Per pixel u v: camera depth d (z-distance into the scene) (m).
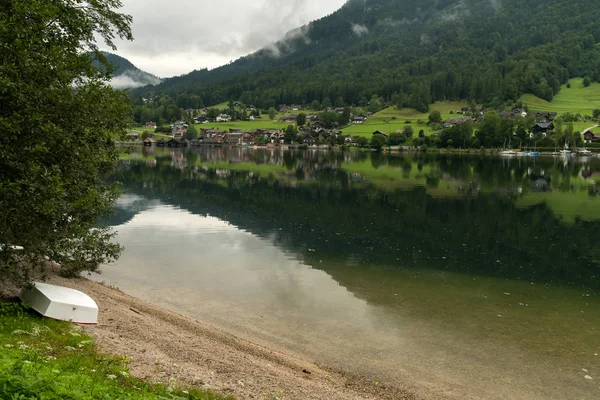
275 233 37.50
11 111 14.01
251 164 110.19
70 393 7.37
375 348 17.31
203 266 27.75
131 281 24.39
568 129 168.62
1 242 14.35
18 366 7.48
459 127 178.25
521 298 23.39
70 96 15.60
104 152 19.17
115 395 8.29
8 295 15.89
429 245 34.47
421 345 17.67
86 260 20.22
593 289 25.09
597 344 18.02
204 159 127.00
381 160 128.12
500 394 14.42
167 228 38.56
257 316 20.14
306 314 20.55
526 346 17.75
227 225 40.25
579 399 14.28
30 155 14.02
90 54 18.73
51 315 14.18
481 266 29.23
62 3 17.19
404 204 52.66
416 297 23.17
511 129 175.25
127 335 14.48
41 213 14.25
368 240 35.62
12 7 13.91
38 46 14.26
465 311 21.38
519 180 77.31
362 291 23.91
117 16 22.53
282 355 16.11
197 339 15.88
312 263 29.03
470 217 45.38
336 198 56.66
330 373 15.16
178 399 9.20
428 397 14.09
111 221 40.78
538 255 32.19
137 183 68.62
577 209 49.84
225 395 10.97
